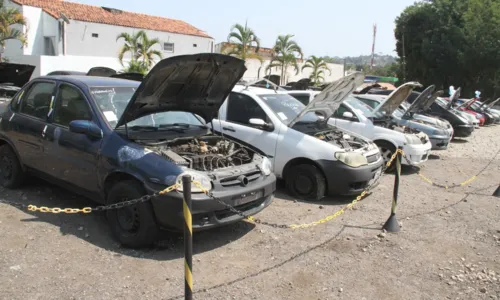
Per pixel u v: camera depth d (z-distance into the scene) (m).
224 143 5.55
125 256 4.49
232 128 7.41
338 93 7.07
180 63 4.66
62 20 26.66
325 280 4.25
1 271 4.02
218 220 4.56
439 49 34.16
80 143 5.10
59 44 27.08
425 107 12.34
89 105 5.22
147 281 4.00
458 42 33.62
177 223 4.32
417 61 37.59
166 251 4.69
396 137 9.27
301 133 6.95
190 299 3.35
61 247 4.59
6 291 3.69
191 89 5.34
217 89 5.66
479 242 5.45
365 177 6.66
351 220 6.05
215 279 4.13
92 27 28.12
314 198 6.83
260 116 7.29
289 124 7.05
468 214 6.60
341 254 4.88
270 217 6.00
